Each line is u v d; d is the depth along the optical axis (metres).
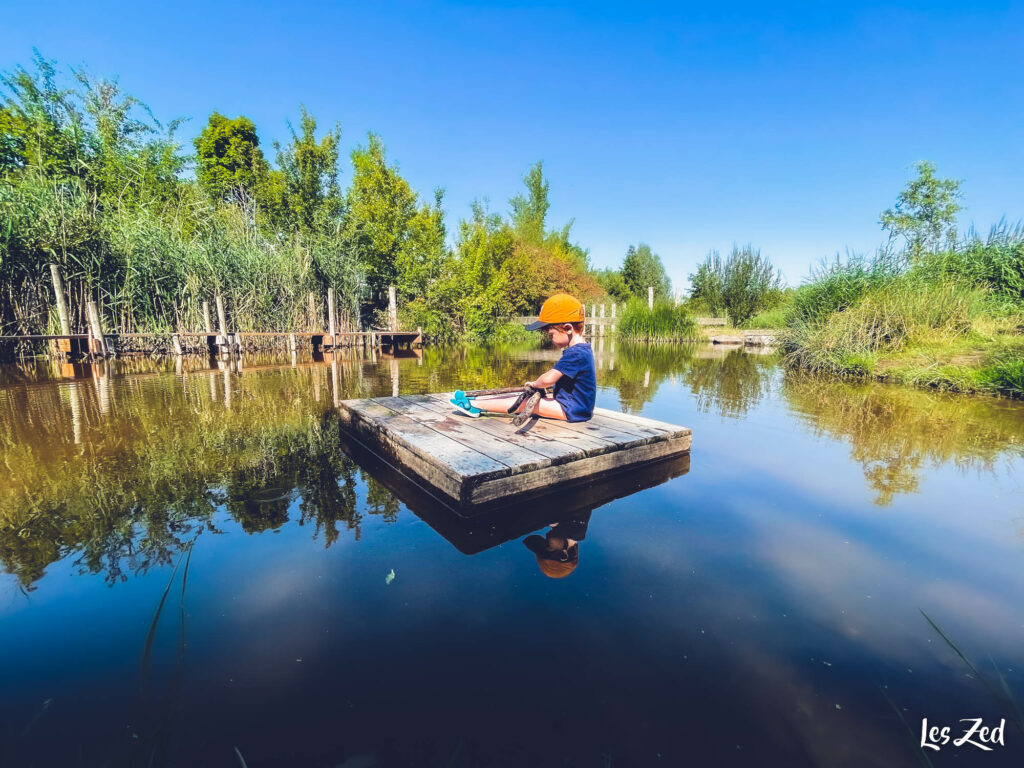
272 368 8.72
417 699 1.26
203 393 5.84
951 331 8.04
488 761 1.07
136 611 1.62
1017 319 7.76
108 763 1.06
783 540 2.18
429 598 1.72
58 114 13.75
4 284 8.29
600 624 1.58
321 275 13.12
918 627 1.56
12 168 12.88
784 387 6.80
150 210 11.86
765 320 18.39
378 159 17.36
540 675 1.34
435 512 2.53
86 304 9.02
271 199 17.38
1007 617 1.61
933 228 12.91
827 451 3.61
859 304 9.26
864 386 6.86
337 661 1.39
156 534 2.20
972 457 3.43
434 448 2.92
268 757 1.08
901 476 3.03
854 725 1.18
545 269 25.34
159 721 1.17
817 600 1.71
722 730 1.17
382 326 17.12
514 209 33.59
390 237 17.08
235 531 2.24
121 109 14.78
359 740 1.13
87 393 5.70
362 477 3.06
